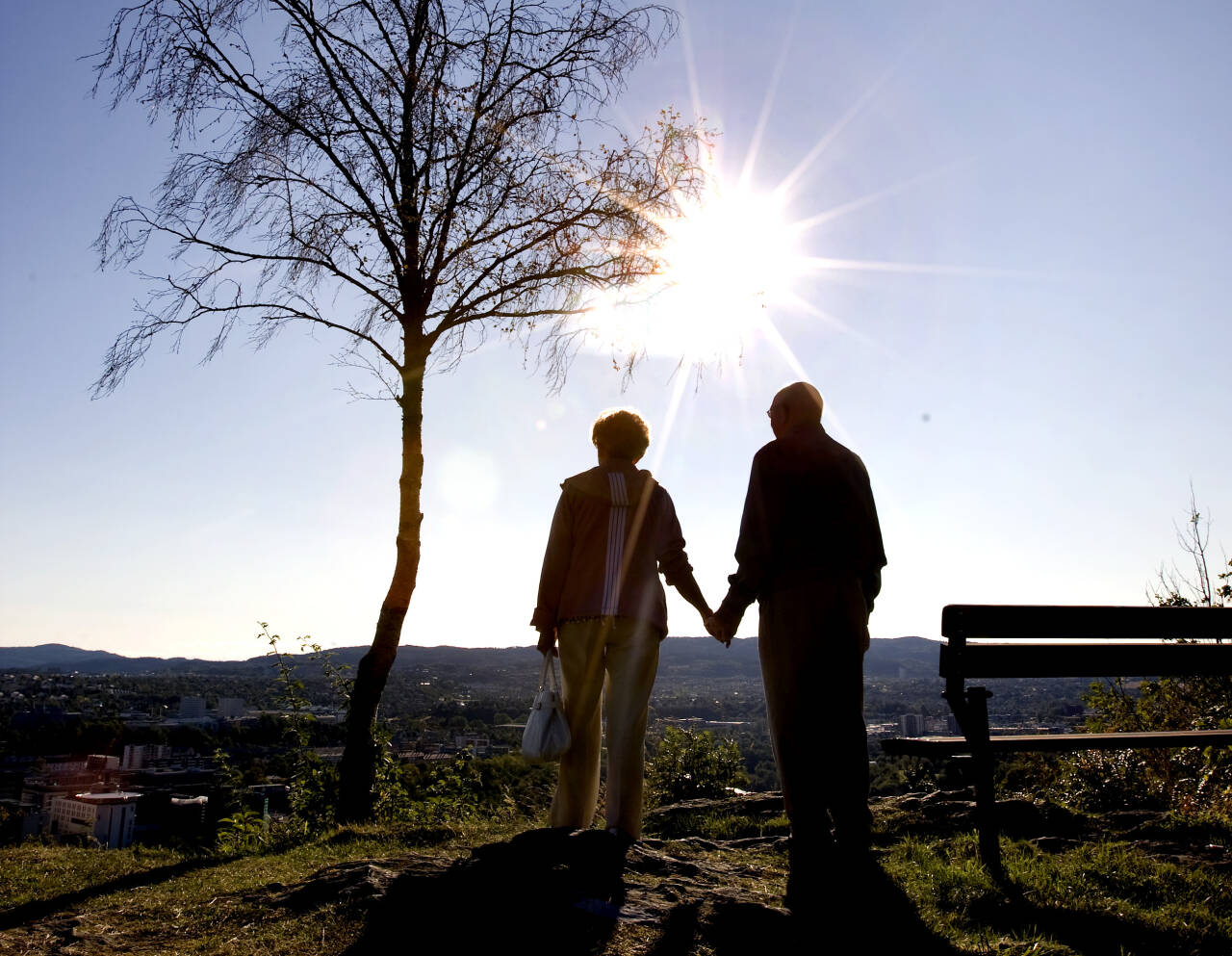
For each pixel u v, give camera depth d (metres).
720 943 2.68
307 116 8.12
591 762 3.64
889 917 3.08
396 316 8.40
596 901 2.92
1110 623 4.18
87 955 2.75
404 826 6.11
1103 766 7.32
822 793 3.36
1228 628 4.35
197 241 8.18
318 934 2.77
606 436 3.88
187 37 7.99
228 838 6.50
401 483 8.20
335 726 7.99
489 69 8.66
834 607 3.43
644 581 3.67
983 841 3.89
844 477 3.61
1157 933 3.10
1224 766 6.66
